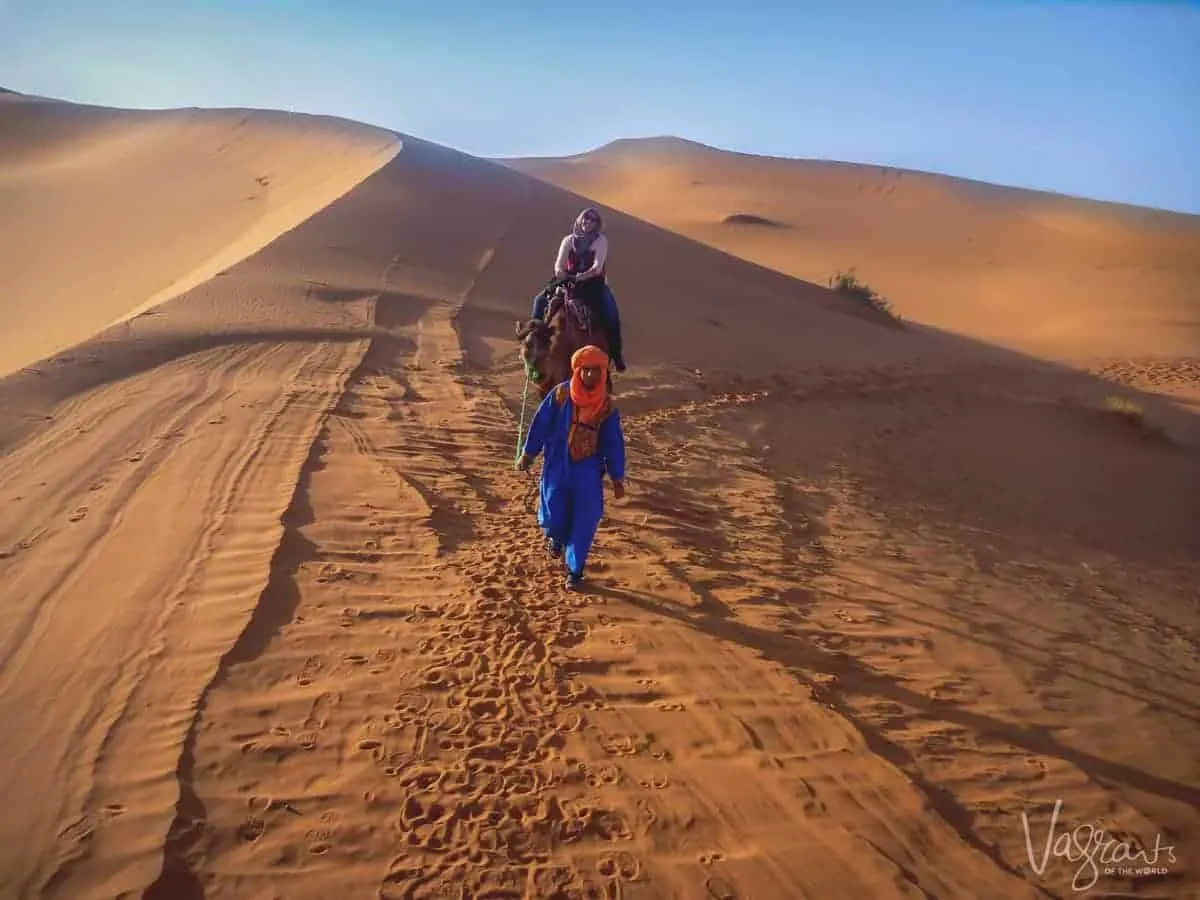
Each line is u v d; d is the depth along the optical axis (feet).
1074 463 53.26
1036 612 28.66
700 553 27.89
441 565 23.54
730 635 22.30
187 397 35.91
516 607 21.83
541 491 24.16
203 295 55.83
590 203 149.89
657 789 15.87
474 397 42.70
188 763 14.80
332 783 14.88
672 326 75.25
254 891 12.60
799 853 14.66
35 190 154.20
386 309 61.16
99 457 28.45
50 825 13.16
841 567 29.32
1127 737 20.81
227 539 22.93
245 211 133.59
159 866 12.65
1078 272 177.58
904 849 15.15
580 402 23.18
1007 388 78.48
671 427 45.29
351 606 20.62
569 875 13.62
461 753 16.12
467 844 13.98
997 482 45.98
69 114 225.35
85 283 105.70
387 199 101.04
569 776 15.92
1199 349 120.26
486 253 89.76
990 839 16.03
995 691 21.94
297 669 17.87
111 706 15.97
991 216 263.29
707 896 13.52
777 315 93.97
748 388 57.98
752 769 16.76
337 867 13.21
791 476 40.11
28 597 19.40
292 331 50.44
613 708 18.24
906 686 21.38
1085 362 109.19
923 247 213.25
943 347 101.09
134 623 18.65
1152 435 65.05
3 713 15.48
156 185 156.66
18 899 11.89
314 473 28.55
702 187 304.50
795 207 272.51
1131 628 28.96
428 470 30.91
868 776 17.02
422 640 19.69
